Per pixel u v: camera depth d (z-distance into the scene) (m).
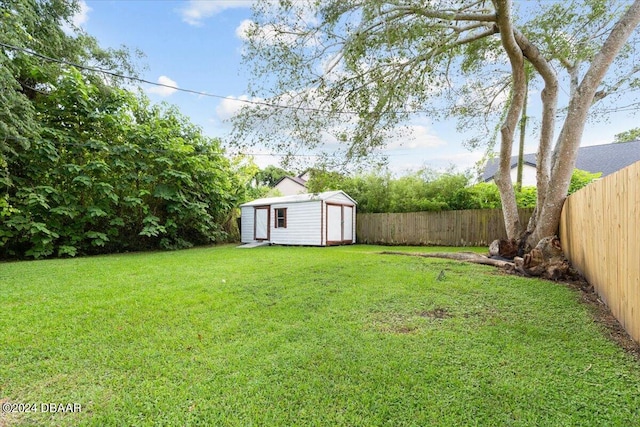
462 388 1.95
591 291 4.33
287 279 5.22
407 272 5.72
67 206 9.20
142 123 11.95
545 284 4.75
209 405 1.83
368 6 4.51
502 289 4.43
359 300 3.91
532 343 2.61
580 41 7.09
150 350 2.55
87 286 4.82
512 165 20.67
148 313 3.48
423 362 2.29
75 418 1.73
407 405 1.80
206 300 3.99
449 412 1.74
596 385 1.98
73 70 9.18
